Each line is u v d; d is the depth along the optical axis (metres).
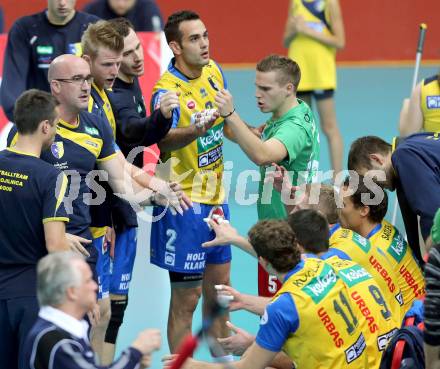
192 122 21.17
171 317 21.89
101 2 31.14
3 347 17.55
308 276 15.96
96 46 19.61
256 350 15.80
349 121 44.59
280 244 15.93
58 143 18.28
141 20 32.22
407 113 23.44
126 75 21.06
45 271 14.13
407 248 18.48
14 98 25.27
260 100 20.61
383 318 16.67
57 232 17.02
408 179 18.23
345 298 16.06
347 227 18.80
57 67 18.00
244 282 26.91
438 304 14.48
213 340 17.39
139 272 27.95
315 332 15.69
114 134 20.66
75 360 13.84
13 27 25.80
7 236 17.22
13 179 17.08
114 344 21.08
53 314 14.16
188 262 21.52
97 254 19.09
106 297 20.17
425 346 14.69
